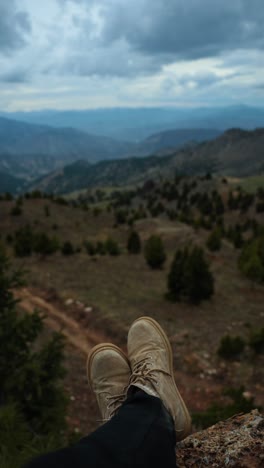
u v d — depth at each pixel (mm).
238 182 160750
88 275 26906
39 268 28250
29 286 23203
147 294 22984
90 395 12570
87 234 56781
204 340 16891
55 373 7496
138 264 32562
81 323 18438
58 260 32656
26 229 42938
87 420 11062
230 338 15562
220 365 14844
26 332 7418
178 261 22469
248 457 2020
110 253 37594
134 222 66812
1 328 7324
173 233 51062
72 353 15414
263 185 146375
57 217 63750
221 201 111062
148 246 31469
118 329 17312
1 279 7734
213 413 6340
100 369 2701
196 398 13008
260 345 15508
